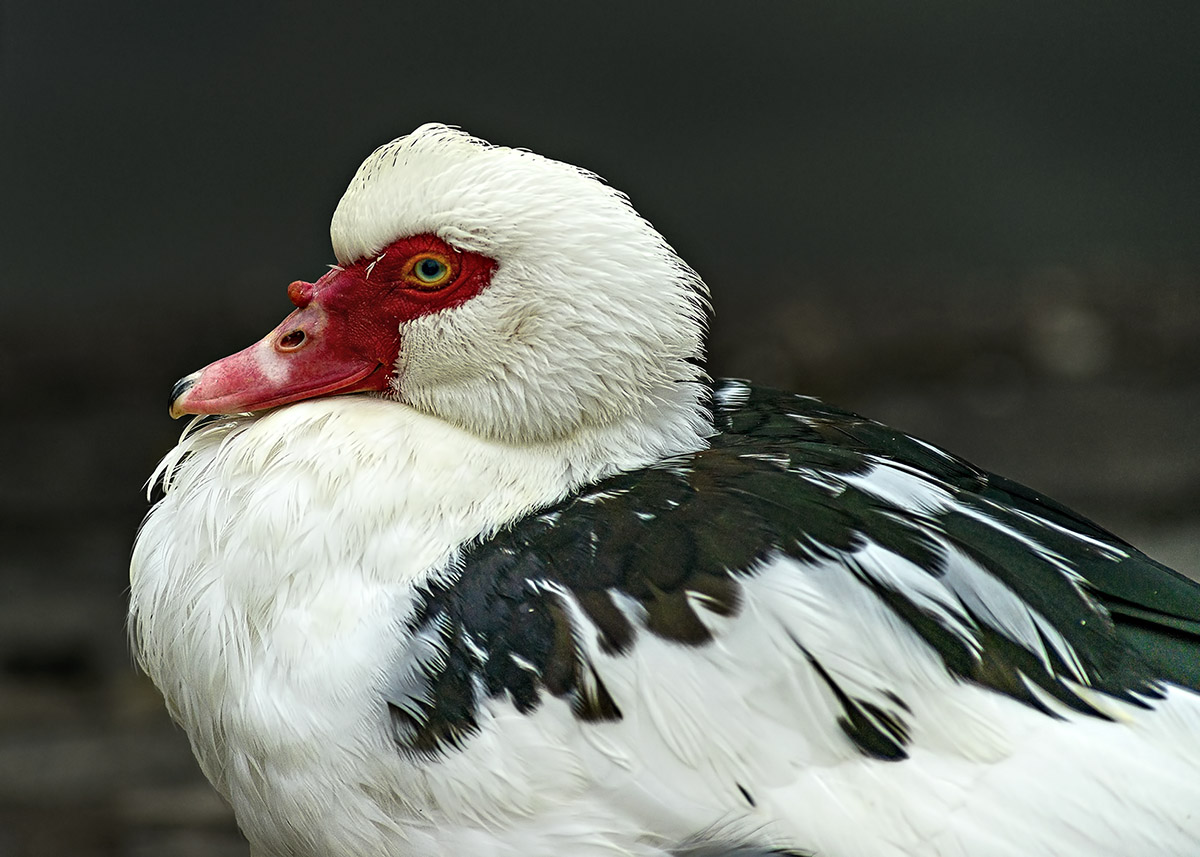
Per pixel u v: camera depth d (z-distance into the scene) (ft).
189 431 23.56
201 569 21.11
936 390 57.21
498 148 22.43
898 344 59.93
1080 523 22.68
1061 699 19.35
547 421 21.98
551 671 19.31
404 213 21.91
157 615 21.66
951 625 19.56
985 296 64.64
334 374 22.79
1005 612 19.79
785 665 19.13
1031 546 20.83
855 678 19.13
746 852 19.04
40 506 49.39
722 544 19.86
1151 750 19.04
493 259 21.80
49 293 66.64
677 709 19.07
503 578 20.11
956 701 19.19
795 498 20.58
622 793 19.12
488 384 22.11
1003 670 19.44
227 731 20.85
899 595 19.61
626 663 19.24
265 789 20.61
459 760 19.36
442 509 21.11
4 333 60.70
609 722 19.16
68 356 59.11
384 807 19.89
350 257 22.70
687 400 22.98
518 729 19.21
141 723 39.01
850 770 18.99
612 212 22.08
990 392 56.80
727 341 60.39
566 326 21.65
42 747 37.63
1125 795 18.69
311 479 21.04
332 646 20.02
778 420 23.93
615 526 20.34
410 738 19.54
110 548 47.57
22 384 57.00
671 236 73.77
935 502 21.27
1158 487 48.57
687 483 21.03
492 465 21.81
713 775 19.04
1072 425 53.62
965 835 18.56
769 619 19.29
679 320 22.38
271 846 21.56
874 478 21.44
